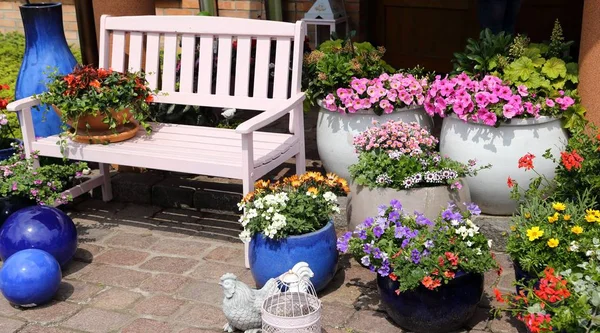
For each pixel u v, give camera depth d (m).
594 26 3.95
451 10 6.49
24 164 4.43
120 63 4.97
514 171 4.06
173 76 4.86
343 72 4.45
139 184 5.01
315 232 3.68
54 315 3.74
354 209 4.00
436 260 3.27
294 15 6.83
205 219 4.78
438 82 4.20
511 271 3.92
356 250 3.49
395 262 3.32
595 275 2.98
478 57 4.29
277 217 3.57
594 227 3.30
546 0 6.29
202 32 4.73
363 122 4.43
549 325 2.88
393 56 6.95
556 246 3.22
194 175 5.17
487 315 3.56
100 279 4.07
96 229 4.69
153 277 4.07
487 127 4.05
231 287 3.43
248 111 6.01
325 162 4.68
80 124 4.51
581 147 3.78
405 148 4.00
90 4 5.18
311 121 6.21
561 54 4.43
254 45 5.48
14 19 8.55
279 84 4.55
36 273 3.72
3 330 3.62
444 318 3.34
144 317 3.69
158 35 4.86
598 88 4.00
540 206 3.48
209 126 5.37
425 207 3.80
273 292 3.45
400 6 6.75
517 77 4.11
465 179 4.02
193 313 3.71
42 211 4.12
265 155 4.19
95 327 3.62
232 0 6.94
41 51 5.07
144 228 4.68
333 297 3.79
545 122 4.04
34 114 5.14
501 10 5.22
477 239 3.35
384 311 3.65
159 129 4.81
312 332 3.16
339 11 6.39
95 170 5.31
